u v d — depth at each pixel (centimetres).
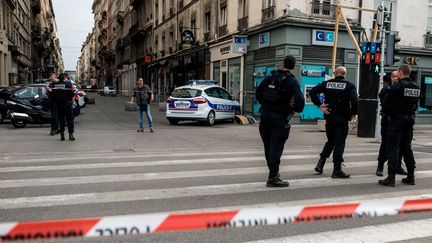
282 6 1798
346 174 688
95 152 940
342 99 670
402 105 627
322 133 1455
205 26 2797
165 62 3678
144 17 4750
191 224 279
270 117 599
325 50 1847
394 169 631
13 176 659
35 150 955
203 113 1669
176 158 862
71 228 252
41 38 6512
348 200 539
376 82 1328
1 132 1321
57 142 1098
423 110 2095
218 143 1144
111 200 524
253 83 2084
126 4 6141
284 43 1786
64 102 1114
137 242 389
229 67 2369
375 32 1484
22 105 1467
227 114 1816
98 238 397
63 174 678
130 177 661
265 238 404
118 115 2230
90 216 459
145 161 817
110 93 5984
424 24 2061
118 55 7225
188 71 3128
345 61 1869
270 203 519
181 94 1709
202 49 2745
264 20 1961
